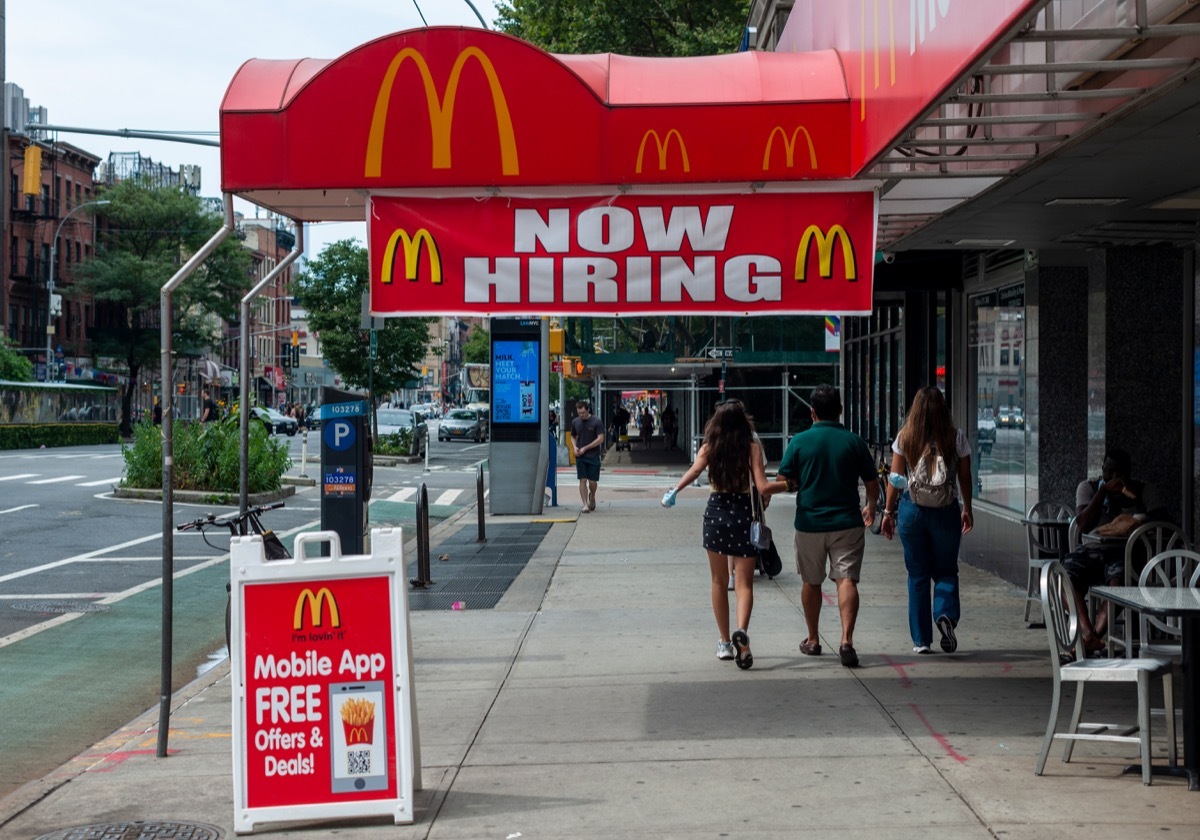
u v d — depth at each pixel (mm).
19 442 51656
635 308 8586
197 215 80375
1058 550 10555
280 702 5836
